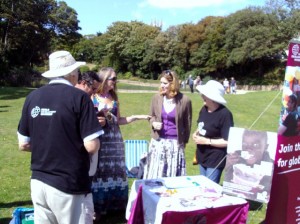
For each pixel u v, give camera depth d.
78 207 2.78
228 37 59.69
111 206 4.48
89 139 2.68
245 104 20.00
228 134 3.89
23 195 5.62
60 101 2.69
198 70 63.72
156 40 68.81
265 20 56.53
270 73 58.00
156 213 2.98
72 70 2.85
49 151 2.68
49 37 53.00
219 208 3.03
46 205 2.76
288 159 3.65
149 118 4.43
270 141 3.40
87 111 2.71
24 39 48.91
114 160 4.45
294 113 3.61
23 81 42.59
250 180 3.42
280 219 3.71
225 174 3.53
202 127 4.11
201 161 4.18
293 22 54.66
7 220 4.59
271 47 55.88
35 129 2.75
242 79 60.56
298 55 3.55
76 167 2.70
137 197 3.36
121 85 52.78
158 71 71.62
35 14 48.88
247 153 3.46
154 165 4.25
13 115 16.20
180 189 3.41
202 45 63.22
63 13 57.75
